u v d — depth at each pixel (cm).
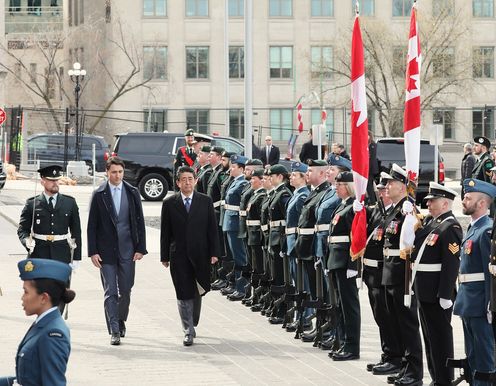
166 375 1491
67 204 1727
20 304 2062
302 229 1755
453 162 8581
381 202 1531
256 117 8900
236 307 2095
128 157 4834
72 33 9369
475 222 1320
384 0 8825
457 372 1550
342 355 1595
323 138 3903
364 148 1578
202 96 8962
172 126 8950
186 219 1744
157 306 2094
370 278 1518
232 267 2222
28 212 1719
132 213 1759
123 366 1551
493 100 8800
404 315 1442
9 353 1617
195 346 1705
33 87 10562
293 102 8931
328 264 1609
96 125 8750
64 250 1717
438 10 8631
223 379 1465
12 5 12006
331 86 8706
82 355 1630
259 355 1634
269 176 1947
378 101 8200
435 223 1388
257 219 2039
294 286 1889
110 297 1736
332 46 8844
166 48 8931
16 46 10519
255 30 8938
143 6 8919
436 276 1375
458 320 1930
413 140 1502
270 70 8944
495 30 8819
